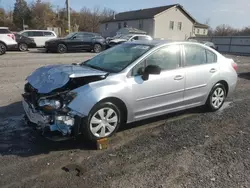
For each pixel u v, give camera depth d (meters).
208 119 5.19
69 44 19.61
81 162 3.47
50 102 3.58
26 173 3.19
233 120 5.18
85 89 3.74
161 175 3.21
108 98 3.91
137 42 5.07
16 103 5.86
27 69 10.55
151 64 4.45
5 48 16.94
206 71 5.20
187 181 3.10
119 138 4.21
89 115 3.75
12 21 62.53
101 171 3.27
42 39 22.50
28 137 4.16
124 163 3.47
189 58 5.00
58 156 3.61
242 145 4.08
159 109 4.61
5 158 3.52
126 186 2.97
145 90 4.29
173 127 4.72
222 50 31.44
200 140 4.22
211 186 3.01
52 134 3.68
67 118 3.59
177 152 3.80
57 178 3.10
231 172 3.30
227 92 5.78
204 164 3.48
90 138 3.85
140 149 3.87
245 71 12.37
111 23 57.03
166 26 47.12
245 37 28.48
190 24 49.81
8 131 4.36
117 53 4.86
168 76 4.57
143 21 47.91
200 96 5.21
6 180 3.04
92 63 4.88
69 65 4.60
